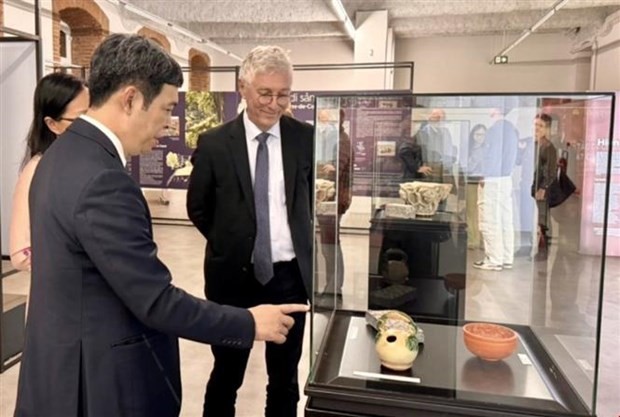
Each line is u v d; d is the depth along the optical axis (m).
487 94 1.50
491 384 1.23
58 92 1.76
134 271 0.94
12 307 3.06
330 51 11.05
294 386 1.93
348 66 6.43
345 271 1.68
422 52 11.05
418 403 1.17
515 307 1.71
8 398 2.64
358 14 8.61
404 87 11.16
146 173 7.82
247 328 1.07
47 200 0.96
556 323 1.53
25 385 1.02
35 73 3.26
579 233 1.59
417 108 1.60
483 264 1.85
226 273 1.78
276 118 1.69
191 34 8.81
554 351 1.37
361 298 1.73
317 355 1.36
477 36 10.79
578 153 1.52
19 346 3.12
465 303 1.79
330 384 1.24
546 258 1.73
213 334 1.03
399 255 1.77
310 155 1.80
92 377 0.99
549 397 1.18
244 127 1.76
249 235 1.74
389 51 9.41
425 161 1.73
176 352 1.17
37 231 0.98
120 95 1.00
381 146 1.69
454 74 10.98
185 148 7.63
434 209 1.79
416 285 1.81
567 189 1.60
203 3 7.54
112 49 0.99
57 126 1.78
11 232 1.67
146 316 0.96
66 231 0.94
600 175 1.43
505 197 1.76
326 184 1.54
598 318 1.32
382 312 1.53
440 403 1.17
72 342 0.97
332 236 1.61
